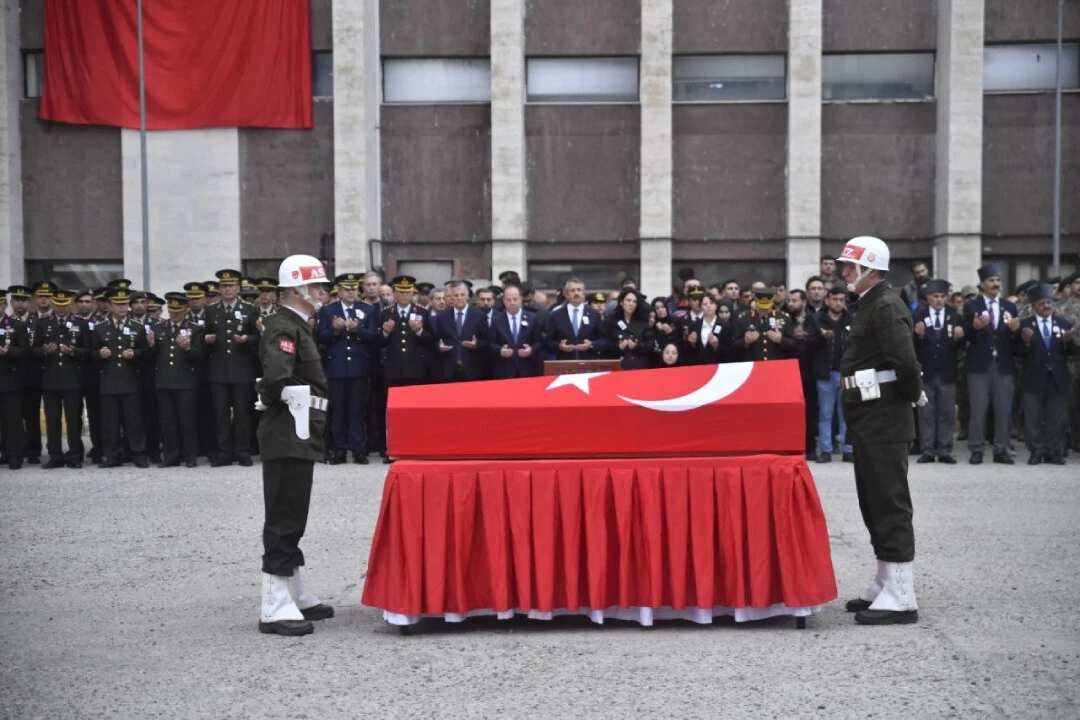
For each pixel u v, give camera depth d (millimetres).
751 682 6125
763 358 15586
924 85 28984
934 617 7539
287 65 28828
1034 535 10320
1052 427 15578
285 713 5703
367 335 16047
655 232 28609
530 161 29344
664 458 7391
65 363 16516
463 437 7398
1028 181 28625
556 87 29344
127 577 9062
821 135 29000
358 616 7852
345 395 16000
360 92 28375
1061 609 7688
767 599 7281
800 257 28406
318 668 6535
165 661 6707
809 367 15773
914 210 29016
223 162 29172
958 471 14781
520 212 28688
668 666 6465
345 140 28406
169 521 11578
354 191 28453
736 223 29234
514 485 7348
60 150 29594
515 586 7410
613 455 7426
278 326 7449
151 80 28906
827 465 15367
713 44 29031
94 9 29047
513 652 6848
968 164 27859
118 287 16625
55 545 10359
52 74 29203
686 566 7344
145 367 16844
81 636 7305
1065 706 5664
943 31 28250
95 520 11656
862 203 29031
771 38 28938
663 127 28500
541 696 5934
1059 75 26719
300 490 7445
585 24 29125
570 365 8711
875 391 7461
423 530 7309
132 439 16453
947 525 10812
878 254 7609
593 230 29328
